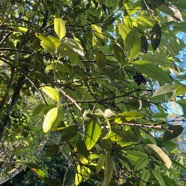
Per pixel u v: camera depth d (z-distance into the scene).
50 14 2.97
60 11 2.96
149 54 1.69
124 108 2.07
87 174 1.86
